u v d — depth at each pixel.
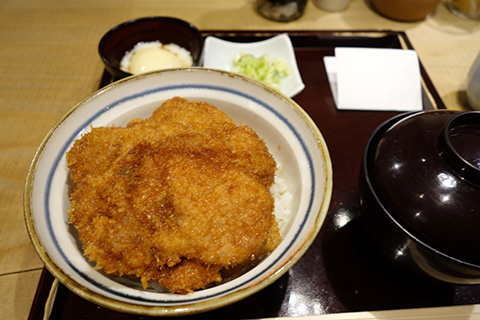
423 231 0.16
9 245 0.22
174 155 0.20
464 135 0.17
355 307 0.20
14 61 0.33
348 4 0.40
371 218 0.19
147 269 0.18
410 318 0.19
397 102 0.30
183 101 0.24
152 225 0.18
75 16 0.39
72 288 0.15
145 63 0.31
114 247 0.18
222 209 0.18
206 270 0.18
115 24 0.38
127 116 0.24
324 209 0.18
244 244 0.18
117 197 0.19
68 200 0.21
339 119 0.29
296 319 0.18
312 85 0.32
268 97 0.23
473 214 0.16
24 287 0.20
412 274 0.19
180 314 0.15
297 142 0.22
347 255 0.21
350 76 0.30
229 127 0.22
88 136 0.21
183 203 0.18
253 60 0.32
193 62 0.30
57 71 0.33
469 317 0.19
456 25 0.38
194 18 0.38
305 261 0.21
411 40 0.36
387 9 0.38
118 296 0.16
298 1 0.36
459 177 0.16
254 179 0.20
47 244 0.17
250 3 0.40
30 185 0.19
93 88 0.31
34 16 0.38
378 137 0.20
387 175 0.18
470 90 0.29
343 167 0.26
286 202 0.22
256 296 0.20
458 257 0.16
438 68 0.34
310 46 0.35
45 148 0.20
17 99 0.30
